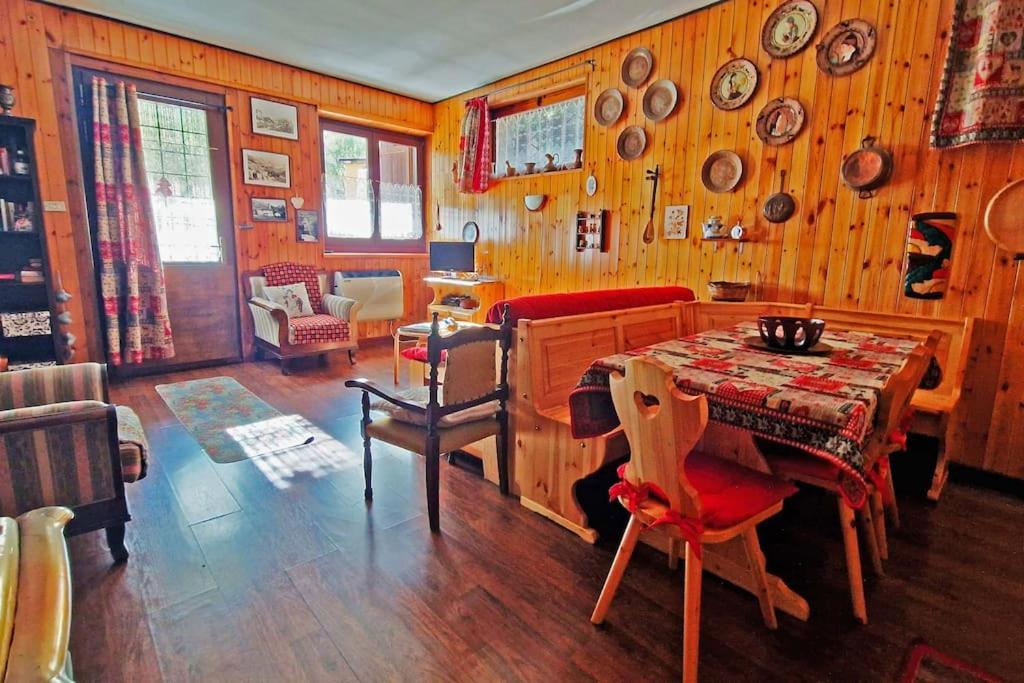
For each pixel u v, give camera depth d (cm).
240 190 454
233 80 437
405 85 521
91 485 172
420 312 613
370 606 164
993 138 239
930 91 263
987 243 251
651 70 377
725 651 149
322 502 228
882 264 285
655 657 146
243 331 470
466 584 175
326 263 522
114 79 382
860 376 154
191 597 166
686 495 130
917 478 264
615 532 209
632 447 138
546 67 453
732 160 339
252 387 396
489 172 520
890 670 143
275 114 465
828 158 301
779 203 321
